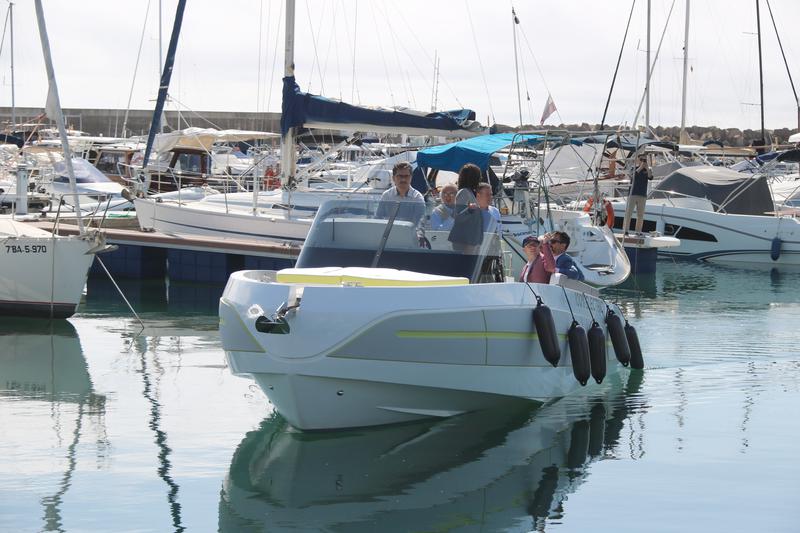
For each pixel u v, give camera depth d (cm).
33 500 715
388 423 879
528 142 1644
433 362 828
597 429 912
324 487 746
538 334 899
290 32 1822
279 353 802
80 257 1484
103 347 1288
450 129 1770
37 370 1148
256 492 734
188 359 1214
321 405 834
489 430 905
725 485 751
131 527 664
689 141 4112
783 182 3294
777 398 1037
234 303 830
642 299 1884
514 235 1697
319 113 1792
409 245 947
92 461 805
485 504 710
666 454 833
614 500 719
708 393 1061
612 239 1786
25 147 3009
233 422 922
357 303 797
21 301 1493
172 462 804
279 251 1856
